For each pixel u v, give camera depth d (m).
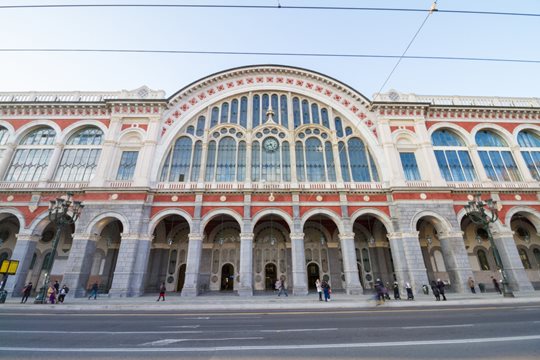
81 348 6.94
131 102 27.19
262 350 6.64
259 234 29.39
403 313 12.66
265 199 24.39
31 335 8.49
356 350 6.53
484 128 28.84
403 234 22.83
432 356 5.99
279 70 30.86
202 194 24.19
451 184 25.59
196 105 28.77
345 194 24.72
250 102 29.45
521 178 26.67
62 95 28.69
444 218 23.52
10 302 18.00
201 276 27.47
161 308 15.50
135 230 22.20
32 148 26.14
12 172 24.94
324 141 28.08
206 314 13.20
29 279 25.69
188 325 10.20
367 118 28.70
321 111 29.69
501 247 23.88
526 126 28.92
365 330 8.87
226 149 27.48
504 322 9.89
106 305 15.77
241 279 21.62
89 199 23.03
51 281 25.59
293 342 7.40
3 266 19.45
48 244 27.12
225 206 24.00
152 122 26.83
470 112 29.02
